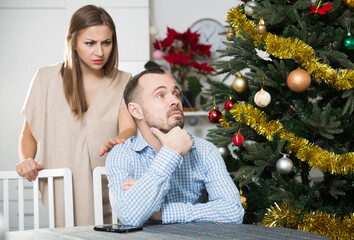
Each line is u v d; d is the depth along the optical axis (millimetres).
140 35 3154
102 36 1586
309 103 1565
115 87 1725
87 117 1686
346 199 1561
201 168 1199
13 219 3010
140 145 1186
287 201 1456
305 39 1481
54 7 3113
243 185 1563
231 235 859
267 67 1614
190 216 1059
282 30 1639
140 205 1017
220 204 1110
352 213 1482
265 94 1501
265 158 1523
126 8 3148
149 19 3314
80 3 3121
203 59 3336
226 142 1653
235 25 1646
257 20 1616
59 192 1639
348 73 1442
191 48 3168
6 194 1358
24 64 3107
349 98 1475
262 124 1552
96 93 1696
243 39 1664
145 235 875
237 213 1114
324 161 1441
